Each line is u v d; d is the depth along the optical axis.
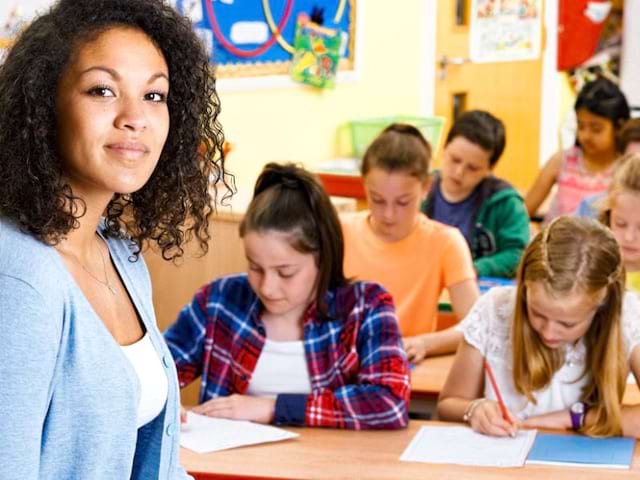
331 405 2.26
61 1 1.33
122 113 1.31
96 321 1.29
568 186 4.21
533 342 2.31
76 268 1.39
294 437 2.19
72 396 1.27
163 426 1.47
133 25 1.36
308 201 2.26
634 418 2.24
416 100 5.48
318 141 4.60
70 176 1.33
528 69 6.53
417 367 2.82
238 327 2.36
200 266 3.15
